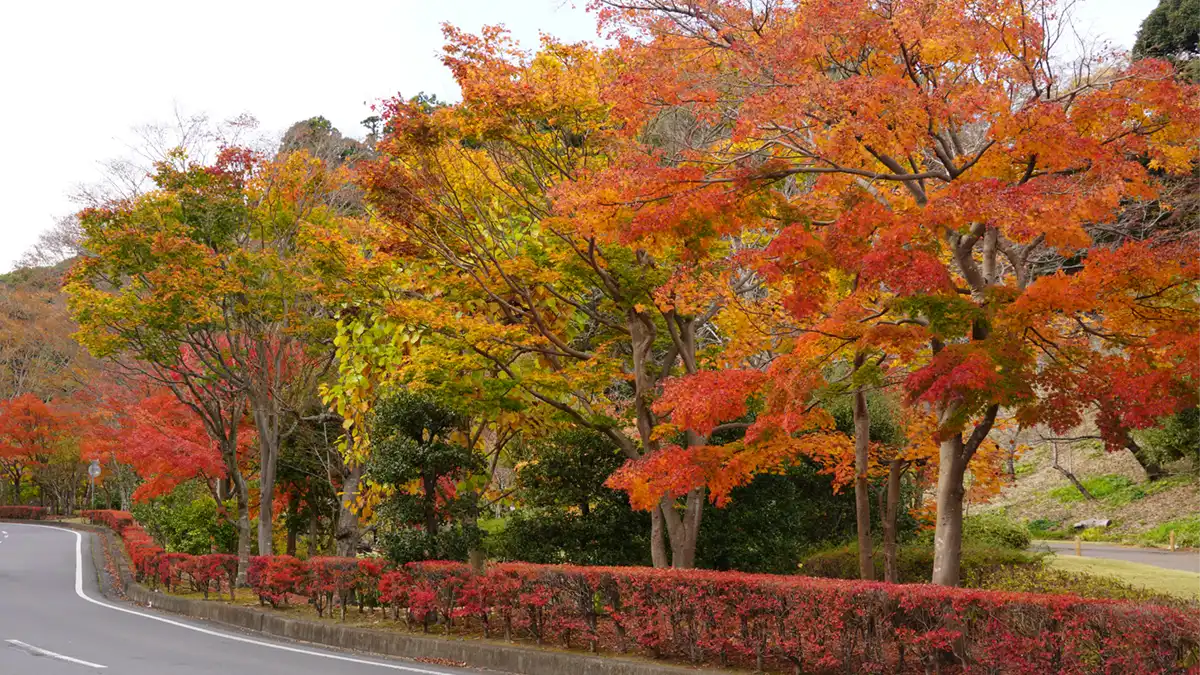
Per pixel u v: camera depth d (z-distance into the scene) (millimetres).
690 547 13641
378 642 12609
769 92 9398
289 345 19641
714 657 9984
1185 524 29828
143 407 21453
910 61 9531
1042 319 8742
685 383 10227
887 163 9867
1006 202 8180
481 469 16047
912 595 8422
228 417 21297
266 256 16547
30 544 33688
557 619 11133
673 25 10516
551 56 13188
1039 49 9211
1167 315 8734
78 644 12625
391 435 15094
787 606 9164
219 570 17219
